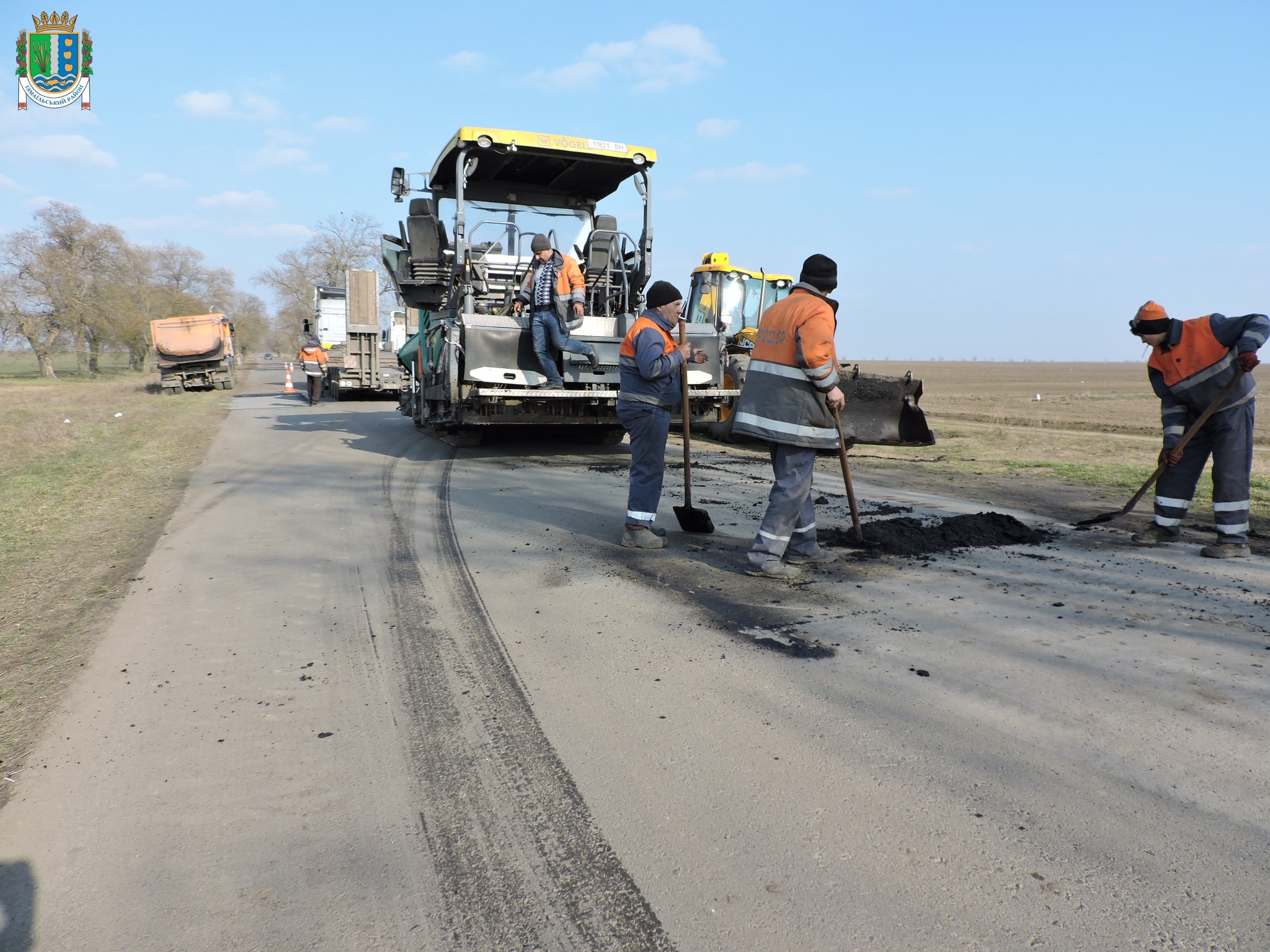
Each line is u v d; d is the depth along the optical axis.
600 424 8.84
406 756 2.49
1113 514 5.43
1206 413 4.70
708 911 1.79
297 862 1.99
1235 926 1.70
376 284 19.52
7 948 1.69
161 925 1.77
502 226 9.27
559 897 1.85
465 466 8.68
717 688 2.92
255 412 16.88
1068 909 1.76
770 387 4.16
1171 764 2.36
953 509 6.31
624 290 9.22
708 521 5.36
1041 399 30.45
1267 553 4.88
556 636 3.49
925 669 3.06
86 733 2.64
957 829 2.06
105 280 51.38
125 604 3.95
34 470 8.33
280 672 3.12
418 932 1.75
